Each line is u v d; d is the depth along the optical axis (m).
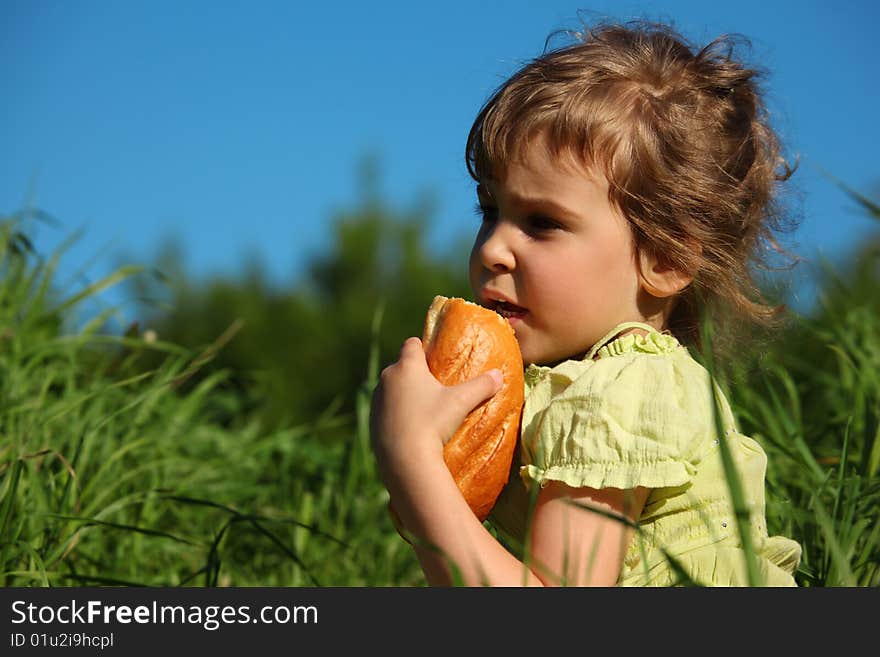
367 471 8.17
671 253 5.14
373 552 7.79
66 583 6.06
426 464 4.38
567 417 4.55
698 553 4.51
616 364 4.68
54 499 5.99
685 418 4.50
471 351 4.60
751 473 4.84
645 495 4.52
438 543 4.30
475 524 4.33
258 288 25.11
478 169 5.23
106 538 6.69
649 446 4.43
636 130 5.06
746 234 5.69
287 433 8.75
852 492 5.08
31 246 8.89
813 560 5.36
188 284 23.56
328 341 24.59
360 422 8.23
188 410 8.54
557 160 4.93
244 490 7.89
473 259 5.13
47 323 8.33
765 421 6.87
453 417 4.45
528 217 5.01
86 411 7.39
